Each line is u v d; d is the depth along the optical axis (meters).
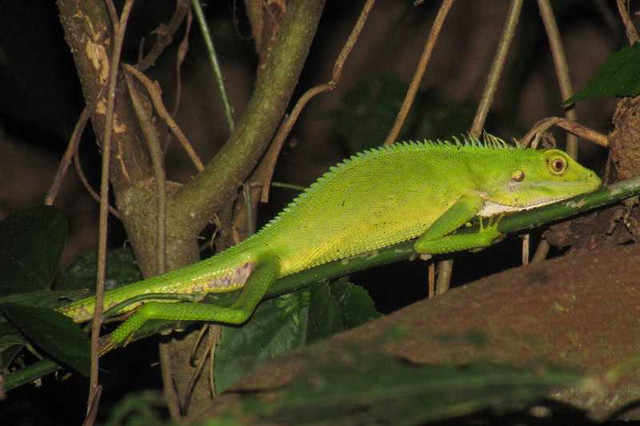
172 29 5.65
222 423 1.74
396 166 5.16
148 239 5.10
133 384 7.60
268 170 4.98
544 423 3.07
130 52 7.98
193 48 10.38
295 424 2.01
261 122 4.77
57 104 8.78
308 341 4.76
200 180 4.95
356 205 5.04
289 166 10.85
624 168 4.59
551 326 3.05
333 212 5.03
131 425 1.81
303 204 5.05
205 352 4.92
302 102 4.88
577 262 3.28
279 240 4.95
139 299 4.54
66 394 7.79
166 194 5.05
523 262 4.80
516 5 5.01
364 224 5.04
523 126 11.05
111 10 4.40
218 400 2.79
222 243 5.45
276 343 4.77
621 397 3.12
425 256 4.57
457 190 5.11
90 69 4.88
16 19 7.68
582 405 3.09
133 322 4.42
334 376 1.92
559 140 10.46
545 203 5.14
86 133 9.69
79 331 4.07
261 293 4.62
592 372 3.04
